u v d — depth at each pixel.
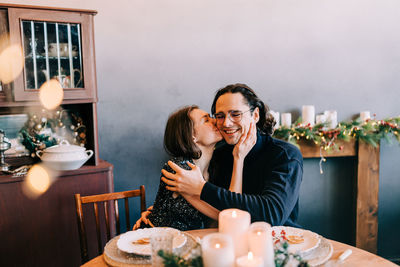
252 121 1.59
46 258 2.25
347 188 3.17
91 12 2.29
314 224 3.15
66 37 2.26
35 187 2.19
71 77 2.29
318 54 3.04
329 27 3.03
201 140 1.63
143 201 1.91
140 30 2.66
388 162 3.20
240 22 2.85
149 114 2.73
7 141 2.30
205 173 1.73
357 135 2.92
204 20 2.78
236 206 1.36
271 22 2.91
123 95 2.66
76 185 2.29
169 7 2.70
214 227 1.70
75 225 2.30
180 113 1.62
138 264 1.22
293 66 2.99
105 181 2.36
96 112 2.39
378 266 1.20
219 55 2.83
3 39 2.13
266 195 1.40
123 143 2.70
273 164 1.56
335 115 2.90
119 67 2.64
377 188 3.03
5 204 2.13
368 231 3.09
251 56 2.90
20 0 2.44
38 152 2.37
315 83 3.05
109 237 1.87
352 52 3.10
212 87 2.84
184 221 1.63
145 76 2.70
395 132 2.87
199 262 0.91
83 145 2.47
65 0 2.51
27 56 2.17
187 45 2.76
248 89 1.60
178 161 1.61
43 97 2.22
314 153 2.90
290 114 2.86
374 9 3.11
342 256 1.24
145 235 1.40
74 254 2.31
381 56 3.16
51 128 2.49
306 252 1.22
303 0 2.96
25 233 2.19
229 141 1.60
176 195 1.58
